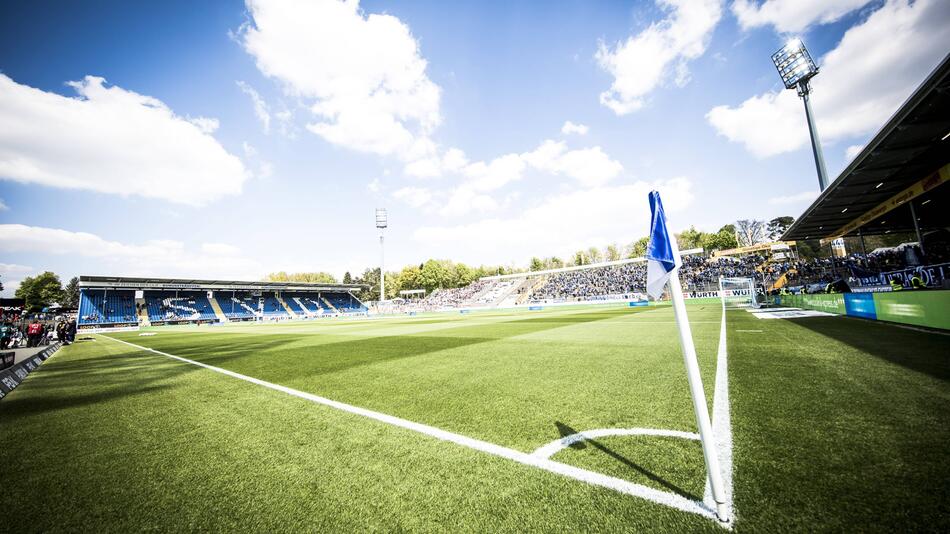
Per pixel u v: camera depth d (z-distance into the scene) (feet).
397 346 35.96
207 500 8.20
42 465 10.59
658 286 7.72
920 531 5.81
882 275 59.00
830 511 6.48
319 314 206.90
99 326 141.90
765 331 32.07
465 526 6.68
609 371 19.52
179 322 163.53
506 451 9.94
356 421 13.20
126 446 11.83
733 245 196.24
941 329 26.43
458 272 289.33
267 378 22.26
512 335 41.32
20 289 219.82
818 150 81.30
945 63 23.52
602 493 7.59
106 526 7.39
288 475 9.19
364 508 7.49
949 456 8.23
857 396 12.92
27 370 30.19
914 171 40.88
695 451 9.39
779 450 9.07
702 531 6.22
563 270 174.81
